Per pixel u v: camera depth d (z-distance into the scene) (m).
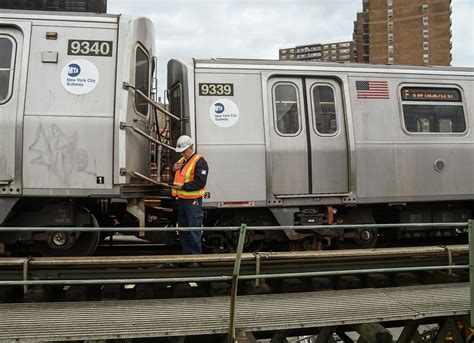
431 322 5.71
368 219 7.74
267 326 4.49
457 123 7.91
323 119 7.41
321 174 7.27
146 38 6.63
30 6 6.65
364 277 6.31
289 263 6.00
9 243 6.09
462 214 8.29
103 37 6.02
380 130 7.50
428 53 80.44
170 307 4.82
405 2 81.44
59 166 5.78
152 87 7.33
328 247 7.75
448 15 79.06
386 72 7.68
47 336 4.06
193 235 6.07
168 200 7.20
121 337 4.13
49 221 6.12
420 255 6.10
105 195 5.84
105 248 7.92
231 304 4.48
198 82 7.00
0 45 5.91
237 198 6.90
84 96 5.89
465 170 7.82
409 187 7.54
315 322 4.61
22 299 5.55
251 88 7.16
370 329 4.65
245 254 5.55
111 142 5.89
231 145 6.94
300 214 7.18
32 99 5.80
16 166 5.70
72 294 5.43
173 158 7.34
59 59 5.91
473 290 4.96
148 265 5.59
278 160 7.12
